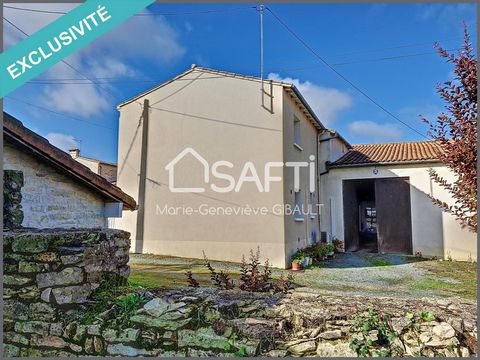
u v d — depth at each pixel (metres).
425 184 12.50
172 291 3.37
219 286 4.20
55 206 5.66
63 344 2.90
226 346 2.58
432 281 8.22
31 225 5.20
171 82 12.27
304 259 10.19
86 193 6.38
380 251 13.16
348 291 6.99
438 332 2.49
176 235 11.43
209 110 11.45
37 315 3.04
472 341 2.44
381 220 13.22
